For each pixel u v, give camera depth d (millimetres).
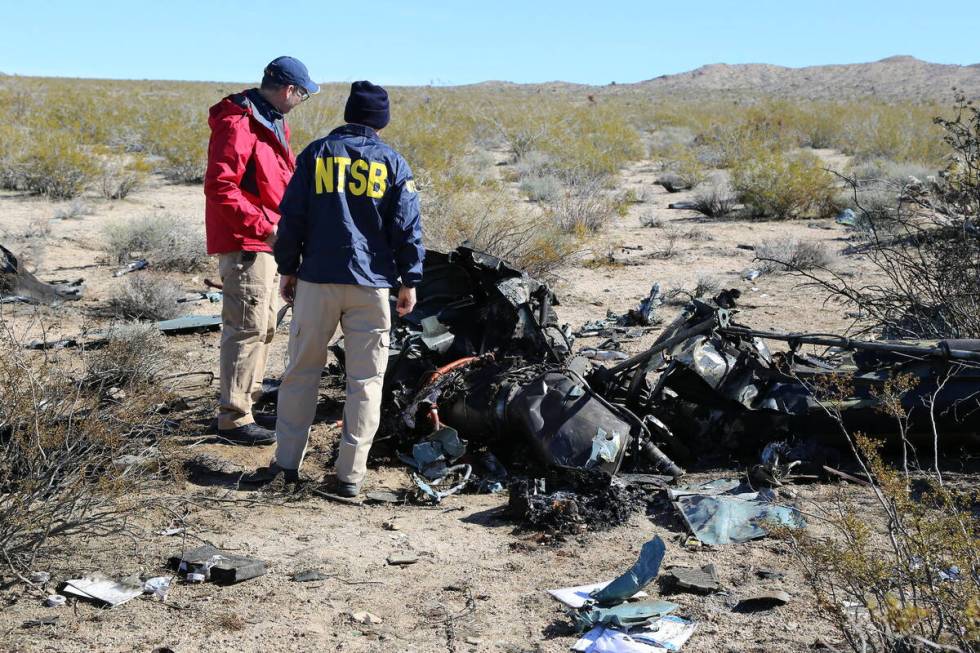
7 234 13930
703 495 4734
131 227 13188
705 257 13391
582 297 10727
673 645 3408
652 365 5664
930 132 34469
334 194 4812
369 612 3730
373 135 4949
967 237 7074
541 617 3682
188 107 40281
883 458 5336
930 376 5094
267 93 5629
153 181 22281
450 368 5754
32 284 9969
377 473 5406
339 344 7031
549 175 23562
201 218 16578
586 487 4820
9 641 3439
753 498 4785
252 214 5543
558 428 5105
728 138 31641
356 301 4914
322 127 27125
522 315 5992
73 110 36188
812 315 9547
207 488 5066
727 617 3646
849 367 5527
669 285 11383
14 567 3930
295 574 4070
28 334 8383
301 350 5020
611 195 21109
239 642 3480
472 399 5543
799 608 3666
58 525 4148
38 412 4258
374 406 5035
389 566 4172
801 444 5215
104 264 12328
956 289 6785
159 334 8062
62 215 16297
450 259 6277
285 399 5094
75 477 4121
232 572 3977
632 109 63219
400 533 4562
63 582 3902
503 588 3943
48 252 12992
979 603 2736
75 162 18719
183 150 22375
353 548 4371
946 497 3582
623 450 5023
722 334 5523
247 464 5473
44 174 18812
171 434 5633
